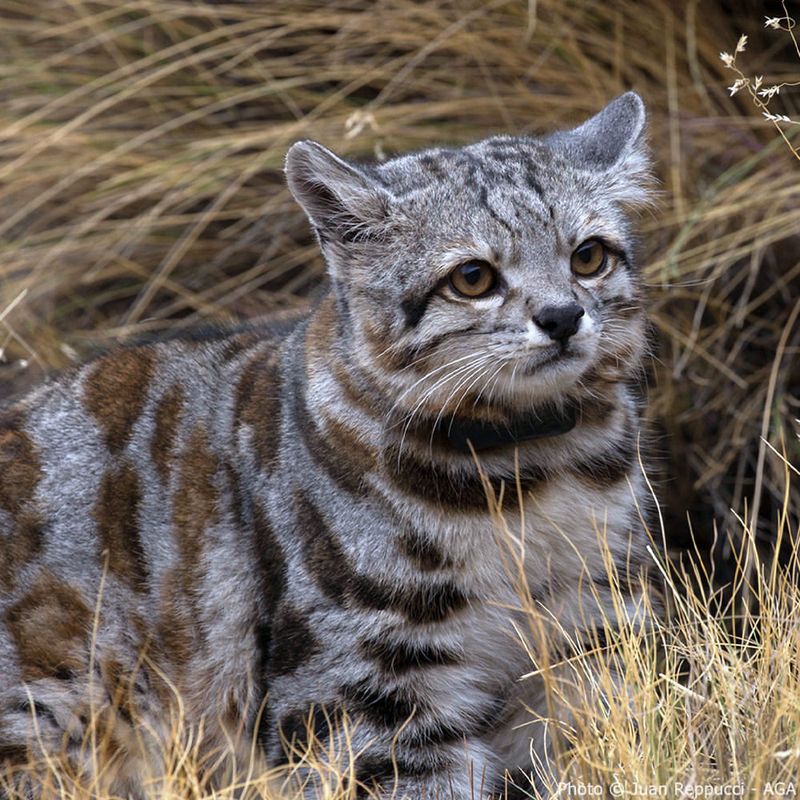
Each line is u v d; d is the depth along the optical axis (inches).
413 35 479.2
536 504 285.9
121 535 299.7
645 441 331.6
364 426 280.5
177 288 487.2
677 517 429.4
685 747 264.7
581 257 285.1
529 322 272.8
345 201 287.9
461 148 307.7
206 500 296.2
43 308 493.0
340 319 290.5
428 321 278.5
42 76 504.1
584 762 261.4
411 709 281.7
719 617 318.7
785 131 441.7
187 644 294.8
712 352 438.0
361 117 435.2
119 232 489.1
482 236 277.6
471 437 281.4
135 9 505.0
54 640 299.0
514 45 472.1
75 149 492.7
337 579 279.0
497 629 286.4
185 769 279.6
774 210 425.7
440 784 282.5
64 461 308.5
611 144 303.7
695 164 452.1
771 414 420.2
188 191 477.7
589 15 472.7
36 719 292.0
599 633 297.7
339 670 279.3
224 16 504.1
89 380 319.6
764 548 414.0
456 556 279.0
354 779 266.2
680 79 467.8
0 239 501.0
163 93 496.7
